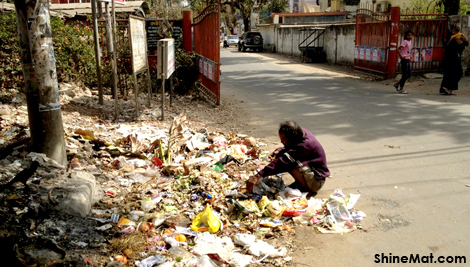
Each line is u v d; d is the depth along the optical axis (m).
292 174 4.76
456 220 4.12
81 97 8.91
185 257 3.36
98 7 11.15
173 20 11.31
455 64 10.95
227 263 3.39
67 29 9.54
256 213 4.20
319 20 38.28
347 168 5.60
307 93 11.96
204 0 42.59
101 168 5.16
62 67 9.30
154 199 4.38
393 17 14.27
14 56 8.09
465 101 10.17
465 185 4.93
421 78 14.27
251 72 18.30
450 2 15.03
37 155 4.61
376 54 15.62
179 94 10.92
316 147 4.70
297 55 28.33
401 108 9.39
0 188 4.00
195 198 4.49
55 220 3.70
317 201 4.42
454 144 6.47
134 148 5.82
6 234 3.42
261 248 3.57
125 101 9.27
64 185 4.15
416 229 3.97
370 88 12.91
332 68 20.05
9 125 6.13
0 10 9.16
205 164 5.36
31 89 4.57
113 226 3.79
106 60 10.26
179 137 6.12
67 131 5.94
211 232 3.85
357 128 7.65
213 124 8.09
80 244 3.45
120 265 3.24
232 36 48.06
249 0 45.25
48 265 3.11
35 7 4.36
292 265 3.42
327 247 3.69
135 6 14.31
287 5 50.84
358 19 17.19
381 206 4.46
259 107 9.87
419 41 14.69
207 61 10.23
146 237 3.67
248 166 5.54
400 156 6.00
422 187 4.91
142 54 8.34
